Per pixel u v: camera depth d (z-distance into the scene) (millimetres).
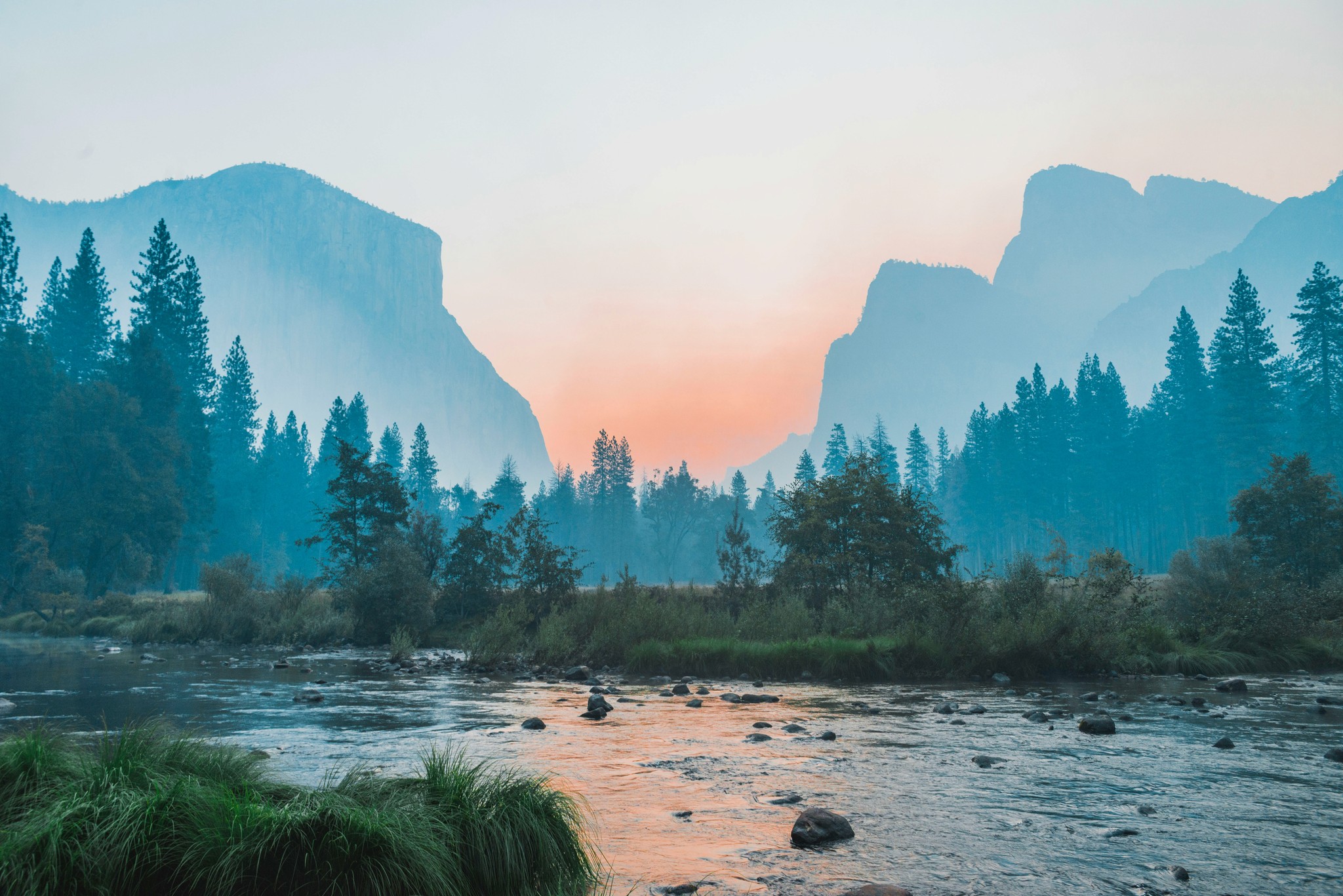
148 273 100250
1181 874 6230
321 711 15461
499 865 5652
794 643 23391
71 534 59812
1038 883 6078
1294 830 7551
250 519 104750
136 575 61031
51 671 23000
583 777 9789
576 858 6039
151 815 5227
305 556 121000
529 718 14227
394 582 34969
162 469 66438
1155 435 116062
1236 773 10094
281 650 32188
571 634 27219
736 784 9477
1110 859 6672
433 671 24438
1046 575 26422
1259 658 24391
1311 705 16594
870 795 8945
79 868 4832
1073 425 125312
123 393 74750
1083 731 13273
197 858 5008
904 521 32125
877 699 17781
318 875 5000
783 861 6590
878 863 6574
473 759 10734
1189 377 104062
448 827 5703
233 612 37125
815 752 11508
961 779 9727
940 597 24656
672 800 8719
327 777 6828
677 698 18016
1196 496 101312
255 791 5926
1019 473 121375
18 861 4738
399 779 6543
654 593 34875
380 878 5051
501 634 26281
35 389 67062
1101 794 8992
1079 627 23141
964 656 22594
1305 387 85375
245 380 115250
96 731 11164
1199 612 27891
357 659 28484
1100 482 116562
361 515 44844
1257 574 35094
